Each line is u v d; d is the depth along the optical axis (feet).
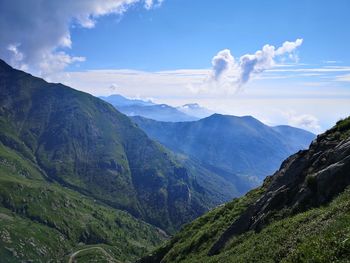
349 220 76.64
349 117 153.38
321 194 119.24
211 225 226.17
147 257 276.41
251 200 216.95
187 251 216.13
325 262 65.00
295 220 112.06
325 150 142.20
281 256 90.94
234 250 137.49
